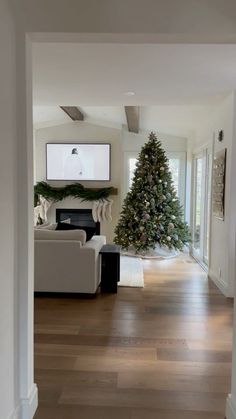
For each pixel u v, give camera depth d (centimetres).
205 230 600
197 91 405
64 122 790
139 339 304
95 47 278
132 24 182
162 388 229
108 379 239
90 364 259
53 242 418
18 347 192
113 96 432
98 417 199
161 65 320
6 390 176
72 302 404
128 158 793
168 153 791
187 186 766
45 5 182
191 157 726
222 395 222
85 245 432
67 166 793
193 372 249
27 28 182
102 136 788
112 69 333
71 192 781
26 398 194
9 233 177
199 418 200
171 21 182
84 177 791
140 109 588
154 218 657
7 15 170
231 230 419
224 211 443
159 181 662
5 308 173
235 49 279
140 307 387
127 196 688
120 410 206
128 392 224
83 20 182
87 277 419
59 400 215
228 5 181
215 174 495
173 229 664
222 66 321
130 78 359
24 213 187
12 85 177
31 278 196
